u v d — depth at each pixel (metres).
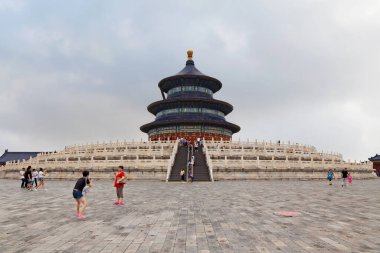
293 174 49.12
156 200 22.42
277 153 56.62
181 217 15.47
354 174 56.31
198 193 27.39
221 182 42.75
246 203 20.66
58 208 18.80
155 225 13.52
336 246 10.19
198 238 11.22
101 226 13.34
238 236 11.52
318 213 16.66
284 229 12.72
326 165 52.56
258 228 12.90
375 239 11.14
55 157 61.00
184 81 96.25
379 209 18.14
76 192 15.52
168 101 90.75
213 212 17.00
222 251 9.61
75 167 50.03
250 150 57.09
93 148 64.94
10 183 45.72
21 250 9.75
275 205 19.70
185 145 65.31
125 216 15.80
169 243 10.54
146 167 46.66
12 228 12.98
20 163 60.28
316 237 11.40
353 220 14.70
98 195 26.09
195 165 50.19
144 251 9.59
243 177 47.06
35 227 13.16
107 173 48.09
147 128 96.38
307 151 67.31
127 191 29.56
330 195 25.81
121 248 9.94
